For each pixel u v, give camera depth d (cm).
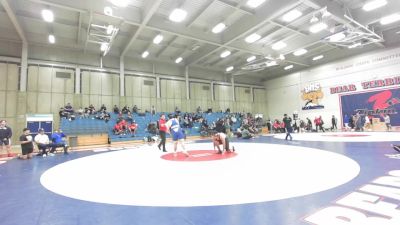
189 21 1383
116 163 638
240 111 2612
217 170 483
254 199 300
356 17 1334
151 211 273
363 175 398
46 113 1605
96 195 343
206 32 1530
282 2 1150
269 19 1251
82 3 1084
